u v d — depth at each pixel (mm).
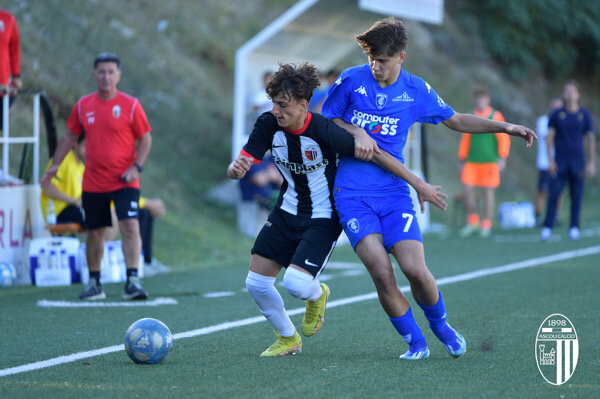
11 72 34344
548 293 27703
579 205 46625
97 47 52688
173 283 31688
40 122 44438
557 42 104375
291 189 17531
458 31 96125
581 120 45281
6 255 31594
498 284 30031
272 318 17984
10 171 39031
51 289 30234
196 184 48688
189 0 65688
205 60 61344
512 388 14859
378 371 16312
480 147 50094
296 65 16594
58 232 32625
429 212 56906
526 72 98938
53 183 33344
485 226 50469
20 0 50000
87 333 20906
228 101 58469
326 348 19016
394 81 17266
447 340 17547
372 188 17078
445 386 14984
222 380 15445
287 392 14461
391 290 17016
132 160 27266
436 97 17625
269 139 17125
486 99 49125
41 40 49438
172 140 51469
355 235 16906
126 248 27250
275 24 47000
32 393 14383
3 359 17578
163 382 15266
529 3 99375
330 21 50062
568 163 45750
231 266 37406
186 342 19750
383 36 16500
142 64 55281
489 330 21219
